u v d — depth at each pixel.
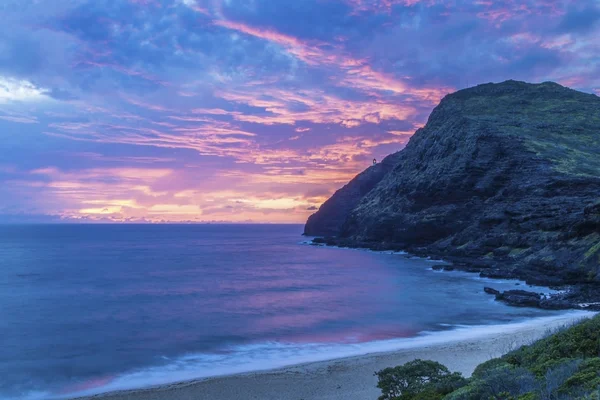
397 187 152.00
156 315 51.69
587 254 71.88
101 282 80.12
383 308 55.78
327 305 58.19
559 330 23.34
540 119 155.38
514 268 82.94
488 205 113.88
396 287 72.88
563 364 15.43
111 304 58.62
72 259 129.62
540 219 92.88
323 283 78.75
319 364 33.06
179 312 53.47
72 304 58.50
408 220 134.38
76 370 32.44
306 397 26.62
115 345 39.00
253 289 72.06
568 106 165.88
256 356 35.81
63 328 45.12
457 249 106.44
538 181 106.62
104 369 32.66
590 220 76.69
